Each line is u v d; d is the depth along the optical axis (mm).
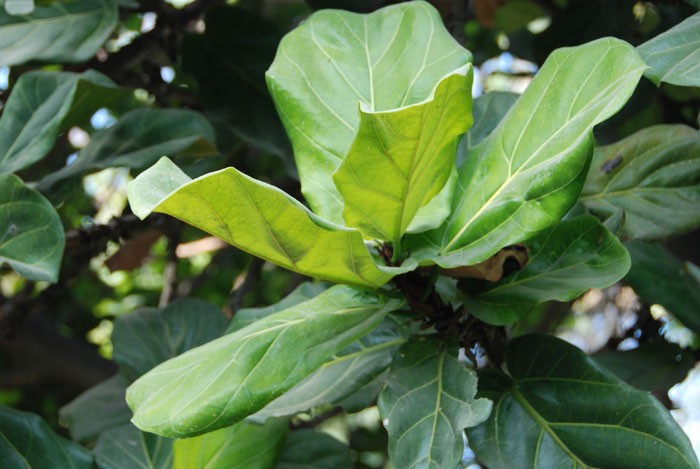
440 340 1604
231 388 1495
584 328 3277
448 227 1583
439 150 1498
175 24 2350
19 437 1790
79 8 2125
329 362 1696
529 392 1611
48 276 1726
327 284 1804
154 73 2365
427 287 1585
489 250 1522
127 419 1988
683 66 1523
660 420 1548
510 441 1588
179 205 1373
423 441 1494
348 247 1456
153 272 3789
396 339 1707
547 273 1602
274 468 1694
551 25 2189
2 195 1755
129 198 1353
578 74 1525
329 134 1643
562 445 1573
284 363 1508
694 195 1759
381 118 1417
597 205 1793
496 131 1609
